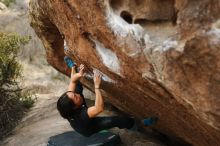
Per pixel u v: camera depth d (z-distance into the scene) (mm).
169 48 3018
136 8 3350
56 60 7078
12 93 9500
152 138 6273
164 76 3172
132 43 3381
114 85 4672
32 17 6410
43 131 7348
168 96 3562
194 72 2951
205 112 3061
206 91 2945
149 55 3238
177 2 2920
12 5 14094
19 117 8820
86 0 3588
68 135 6230
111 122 5078
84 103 5051
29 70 11711
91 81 5480
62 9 4188
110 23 3521
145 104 4652
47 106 9078
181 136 5176
